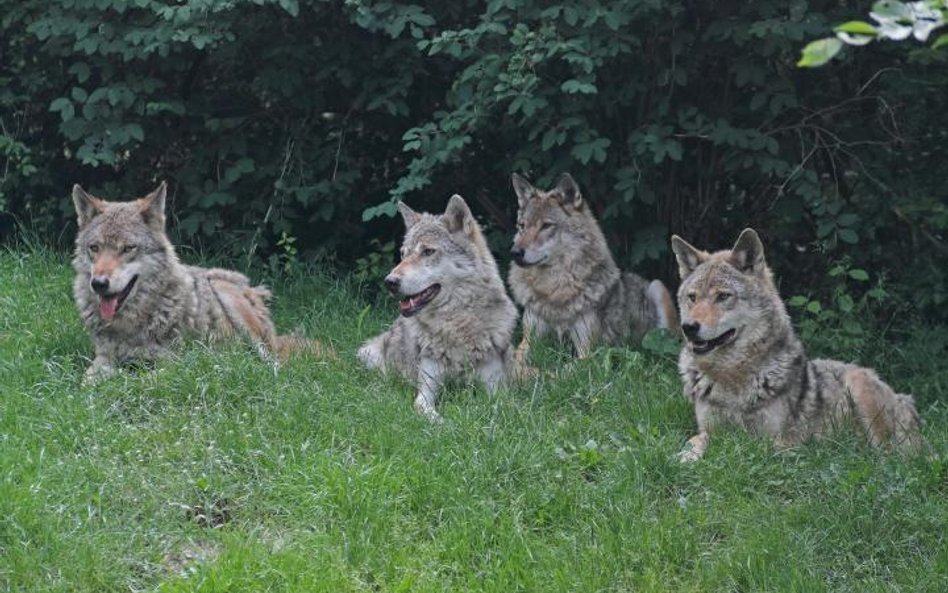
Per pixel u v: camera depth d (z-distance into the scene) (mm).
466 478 13258
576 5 19609
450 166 23609
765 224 22781
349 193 22594
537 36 19438
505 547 11953
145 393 14969
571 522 12852
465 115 20266
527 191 20828
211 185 22438
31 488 12016
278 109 23531
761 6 19578
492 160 23484
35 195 24141
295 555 11391
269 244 23359
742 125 21484
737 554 12062
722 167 21969
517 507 12867
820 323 20484
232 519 12391
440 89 23375
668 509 13188
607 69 20859
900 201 20281
